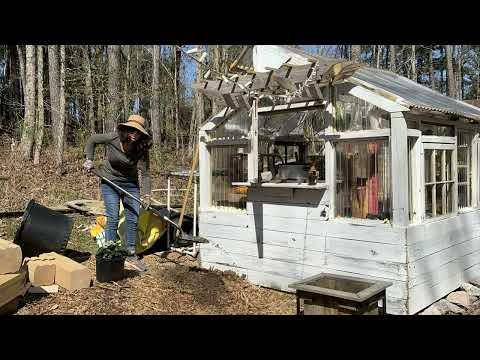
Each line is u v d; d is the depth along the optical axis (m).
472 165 5.50
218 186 5.54
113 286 4.32
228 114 5.35
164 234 6.23
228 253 5.33
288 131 5.50
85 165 4.81
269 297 4.64
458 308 4.31
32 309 3.74
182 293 4.37
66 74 13.79
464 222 5.06
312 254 4.57
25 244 4.99
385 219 4.12
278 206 4.87
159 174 12.53
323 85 4.43
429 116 4.43
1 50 19.95
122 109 14.42
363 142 4.28
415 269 4.03
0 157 12.36
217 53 12.82
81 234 6.82
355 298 3.22
